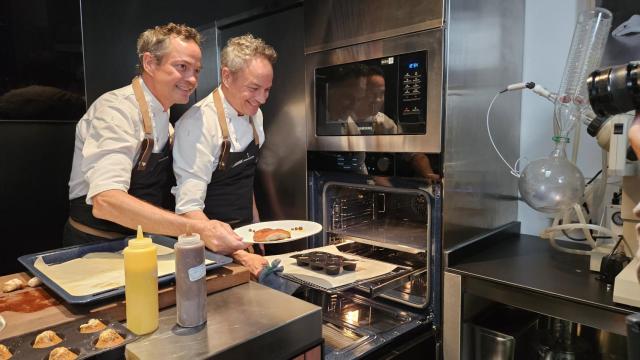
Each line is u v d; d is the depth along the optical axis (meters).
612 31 1.55
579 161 1.67
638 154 0.82
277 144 1.87
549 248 1.60
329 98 1.65
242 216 1.67
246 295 1.00
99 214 1.18
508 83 1.69
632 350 0.66
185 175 1.46
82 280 0.97
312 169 1.73
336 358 1.18
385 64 1.45
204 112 1.53
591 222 1.60
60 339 0.76
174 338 0.80
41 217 2.02
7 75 1.88
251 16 1.92
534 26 1.75
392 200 1.85
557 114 1.40
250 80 1.48
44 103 1.99
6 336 0.76
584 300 1.10
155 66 1.34
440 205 1.38
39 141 1.99
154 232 1.16
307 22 1.68
